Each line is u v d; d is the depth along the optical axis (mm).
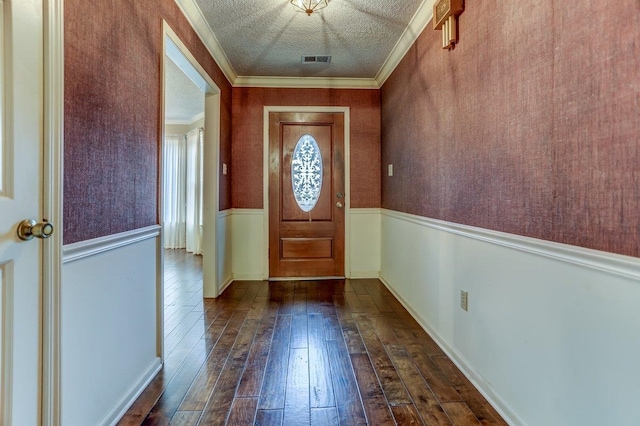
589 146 1083
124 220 1580
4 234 992
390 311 2877
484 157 1701
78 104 1267
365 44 2990
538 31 1309
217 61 3160
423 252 2537
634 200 940
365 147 3979
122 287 1565
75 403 1253
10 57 1002
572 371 1157
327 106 3926
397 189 3248
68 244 1210
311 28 2709
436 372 1893
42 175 1109
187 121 6098
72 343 1238
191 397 1656
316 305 3035
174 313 2828
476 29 1767
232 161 3879
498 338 1585
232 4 2361
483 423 1476
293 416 1518
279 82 3863
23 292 1054
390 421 1485
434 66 2324
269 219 3938
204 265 3279
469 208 1854
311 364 1975
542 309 1300
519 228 1437
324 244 3998
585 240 1104
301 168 3951
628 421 966
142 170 1751
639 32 917
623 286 975
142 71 1741
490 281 1651
